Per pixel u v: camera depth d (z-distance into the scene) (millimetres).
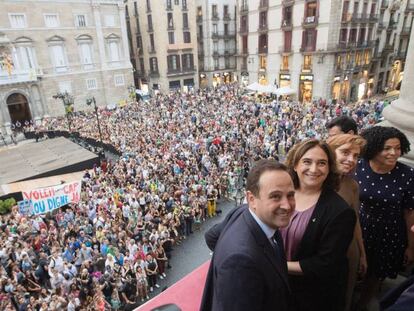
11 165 24031
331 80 36188
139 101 45312
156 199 14945
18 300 9828
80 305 9953
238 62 48281
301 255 2291
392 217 2883
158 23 46000
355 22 35438
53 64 39250
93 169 22125
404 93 3693
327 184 2430
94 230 13695
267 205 1706
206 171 18859
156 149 21781
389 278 3289
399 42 45375
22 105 38594
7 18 35062
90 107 42688
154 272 11359
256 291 1540
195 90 49219
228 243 1707
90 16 40875
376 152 2809
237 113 29078
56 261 10961
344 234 2164
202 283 2754
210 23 49844
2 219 14852
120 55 44625
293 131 22375
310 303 2350
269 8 40438
